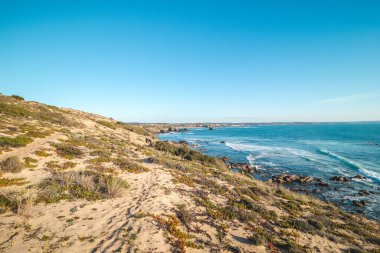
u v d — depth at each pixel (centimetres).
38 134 1995
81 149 1953
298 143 7119
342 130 14012
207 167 2541
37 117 2950
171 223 871
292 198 1744
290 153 5103
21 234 676
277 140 8244
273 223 1102
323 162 4056
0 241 627
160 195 1180
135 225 809
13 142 1591
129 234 746
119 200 1073
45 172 1280
